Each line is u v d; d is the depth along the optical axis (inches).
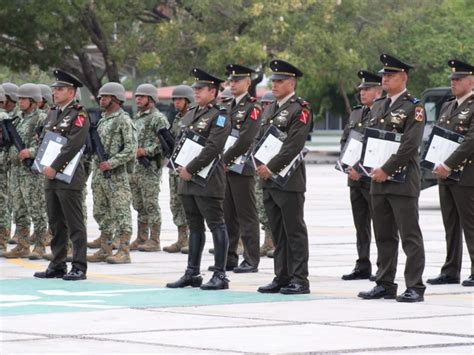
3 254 783.1
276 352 420.8
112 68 2224.4
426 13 2469.2
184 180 605.0
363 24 2410.2
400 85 558.9
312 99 2620.6
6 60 2172.7
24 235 780.6
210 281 607.2
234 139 690.2
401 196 556.1
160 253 809.5
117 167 742.5
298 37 2122.3
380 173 554.3
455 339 448.1
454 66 624.1
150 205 815.7
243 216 696.4
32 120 779.4
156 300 561.3
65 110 646.5
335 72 2210.9
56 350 425.4
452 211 637.9
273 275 678.5
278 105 590.9
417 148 555.5
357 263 658.2
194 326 479.2
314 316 507.5
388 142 555.2
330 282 643.5
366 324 485.1
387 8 2423.7
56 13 2079.2
